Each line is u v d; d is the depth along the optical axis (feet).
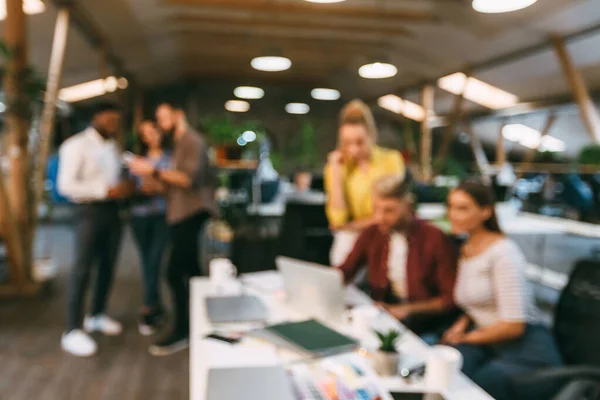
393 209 7.81
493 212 7.42
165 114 10.87
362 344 6.04
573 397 5.38
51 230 28.99
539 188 28.58
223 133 19.84
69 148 11.07
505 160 39.09
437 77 33.42
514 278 7.06
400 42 28.78
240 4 22.47
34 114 16.30
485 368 6.57
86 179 11.26
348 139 9.70
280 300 7.70
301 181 22.39
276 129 52.95
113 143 12.05
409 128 45.03
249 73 45.03
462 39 25.12
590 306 6.71
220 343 5.96
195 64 41.09
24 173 15.81
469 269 7.48
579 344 6.71
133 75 40.47
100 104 11.62
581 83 21.16
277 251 12.84
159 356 11.70
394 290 8.38
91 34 24.58
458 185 7.57
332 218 10.30
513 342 6.98
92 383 10.36
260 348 5.37
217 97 51.49
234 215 17.67
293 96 52.90
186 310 11.94
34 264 17.93
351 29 25.82
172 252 11.32
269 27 26.63
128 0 21.72
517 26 21.31
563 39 20.92
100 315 13.03
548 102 29.48
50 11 20.39
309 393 4.73
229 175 18.72
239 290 8.02
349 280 8.75
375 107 49.03
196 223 11.23
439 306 7.83
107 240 12.30
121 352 11.89
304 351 5.63
